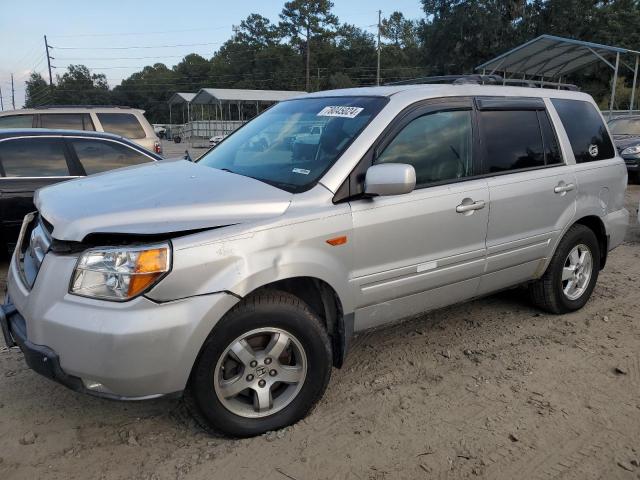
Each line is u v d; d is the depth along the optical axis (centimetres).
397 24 9256
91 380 261
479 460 284
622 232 511
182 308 263
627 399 343
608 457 288
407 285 347
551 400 341
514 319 468
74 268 263
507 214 396
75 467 278
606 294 536
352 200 319
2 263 619
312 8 8544
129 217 270
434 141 363
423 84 393
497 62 2262
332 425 312
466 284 387
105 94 10894
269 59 9019
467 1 4519
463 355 402
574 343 422
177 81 11038
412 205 340
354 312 329
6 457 284
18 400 338
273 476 271
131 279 256
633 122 1495
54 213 286
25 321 276
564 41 1961
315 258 299
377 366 385
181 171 352
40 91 10856
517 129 418
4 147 603
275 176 334
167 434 306
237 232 277
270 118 416
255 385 296
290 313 294
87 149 651
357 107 359
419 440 300
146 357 257
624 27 4344
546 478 272
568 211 445
